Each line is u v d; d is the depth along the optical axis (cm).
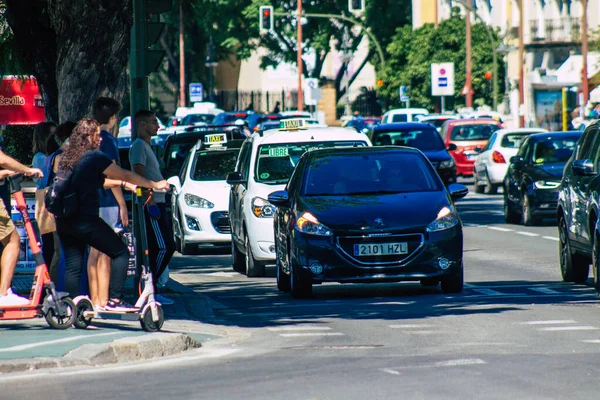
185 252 4647
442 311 2727
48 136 2648
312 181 3238
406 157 3306
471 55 14162
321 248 3017
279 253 3300
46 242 2638
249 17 15962
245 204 3781
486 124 8919
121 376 1858
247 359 2036
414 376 1816
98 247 2305
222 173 4681
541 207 5397
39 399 1675
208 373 1883
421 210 3059
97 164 2281
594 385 1733
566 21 13300
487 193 7712
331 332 2420
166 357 2080
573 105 9369
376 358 2016
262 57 16538
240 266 4006
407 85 14525
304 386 1745
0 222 2281
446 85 12544
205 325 2520
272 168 3831
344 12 16312
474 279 3512
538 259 4081
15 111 4841
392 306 2852
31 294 2286
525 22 13775
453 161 6994
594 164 3191
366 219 3031
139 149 2814
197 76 18312
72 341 2092
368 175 3250
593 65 11569
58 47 3306
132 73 2833
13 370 1897
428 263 3016
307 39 16400
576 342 2206
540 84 13412
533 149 5556
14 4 3553
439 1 16550
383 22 16438
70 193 2281
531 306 2791
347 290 3309
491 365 1916
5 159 2239
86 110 3300
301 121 3947
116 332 2212
